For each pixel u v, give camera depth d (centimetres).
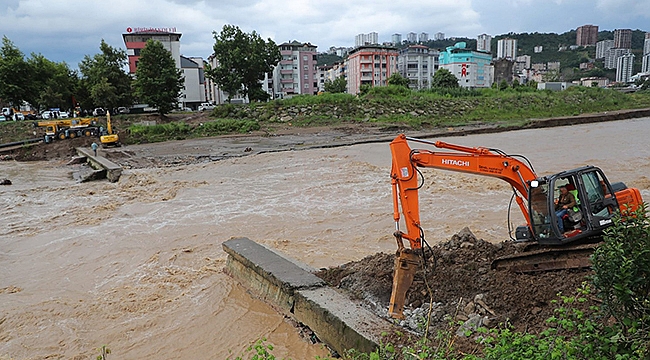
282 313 873
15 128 3844
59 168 2844
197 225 1504
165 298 982
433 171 2078
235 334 825
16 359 775
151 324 876
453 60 9981
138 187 2058
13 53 4884
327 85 8512
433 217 1473
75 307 955
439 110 4953
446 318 713
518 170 848
